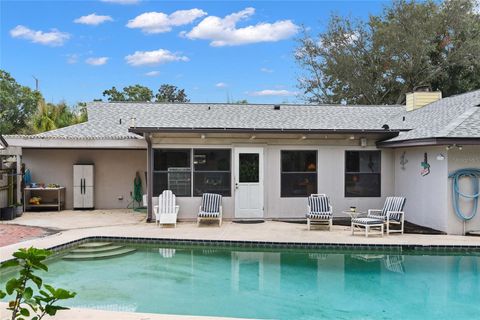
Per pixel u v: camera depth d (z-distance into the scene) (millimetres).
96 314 5734
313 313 6695
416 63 32344
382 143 14141
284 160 14531
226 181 14312
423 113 15805
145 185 17500
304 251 10539
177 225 13219
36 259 3830
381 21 34562
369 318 6500
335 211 14633
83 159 17344
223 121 16234
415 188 13438
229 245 10867
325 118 16953
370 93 35031
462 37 32812
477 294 7602
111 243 11219
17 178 14930
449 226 11789
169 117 17000
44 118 23484
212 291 7734
